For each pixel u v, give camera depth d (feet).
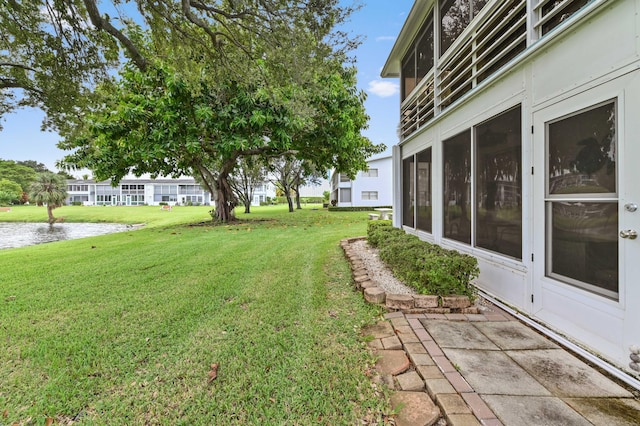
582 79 7.05
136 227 53.31
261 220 44.47
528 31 9.04
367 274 12.51
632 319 5.94
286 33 12.69
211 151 35.86
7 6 12.27
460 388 5.49
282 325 8.54
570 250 7.46
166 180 165.58
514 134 9.63
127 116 28.12
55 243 25.39
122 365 6.68
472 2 12.87
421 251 11.18
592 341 6.80
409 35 20.29
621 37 6.14
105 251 20.26
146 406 5.44
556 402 5.14
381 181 87.56
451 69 14.87
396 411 5.08
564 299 7.58
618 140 6.23
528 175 8.92
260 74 15.52
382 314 9.15
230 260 16.92
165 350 7.27
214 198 42.32
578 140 7.23
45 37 13.64
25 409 5.40
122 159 32.94
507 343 7.23
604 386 5.58
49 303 10.42
